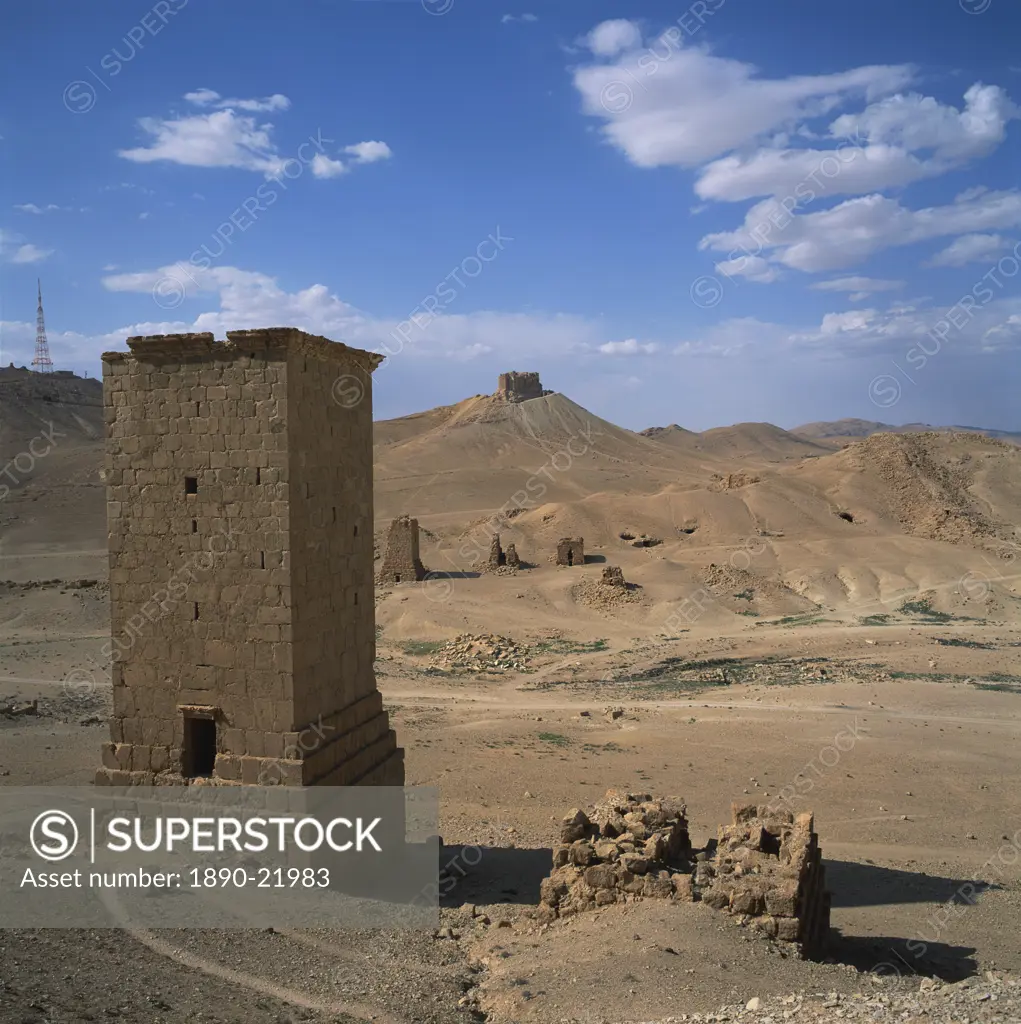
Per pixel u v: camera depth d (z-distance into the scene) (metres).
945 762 31.47
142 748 18.41
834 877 21.25
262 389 17.48
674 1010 11.60
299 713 17.66
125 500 18.48
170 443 18.16
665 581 69.56
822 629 58.22
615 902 15.73
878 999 11.66
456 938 15.59
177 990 12.24
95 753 28.72
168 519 18.20
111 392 18.53
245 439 17.61
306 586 18.00
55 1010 10.96
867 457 104.62
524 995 12.51
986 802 27.42
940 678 45.12
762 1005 11.45
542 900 16.38
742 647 54.12
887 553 76.88
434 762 31.00
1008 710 38.84
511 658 53.22
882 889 20.44
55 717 34.44
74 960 12.88
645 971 12.73
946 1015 10.47
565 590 68.88
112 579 18.58
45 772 26.14
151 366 18.25
